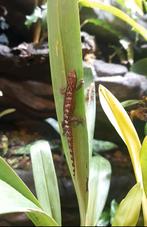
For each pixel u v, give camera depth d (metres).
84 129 0.18
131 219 0.17
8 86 0.28
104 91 0.17
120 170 0.31
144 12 0.29
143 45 0.33
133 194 0.16
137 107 0.24
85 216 0.20
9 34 0.31
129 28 0.33
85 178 0.19
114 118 0.17
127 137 0.17
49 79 0.28
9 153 0.29
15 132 0.31
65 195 0.29
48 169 0.21
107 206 0.30
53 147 0.31
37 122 0.32
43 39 0.27
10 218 0.28
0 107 0.30
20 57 0.26
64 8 0.17
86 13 0.31
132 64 0.31
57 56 0.18
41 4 0.29
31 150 0.22
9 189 0.16
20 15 0.30
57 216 0.20
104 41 0.34
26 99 0.29
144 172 0.17
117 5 0.31
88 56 0.29
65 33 0.17
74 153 0.19
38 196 0.20
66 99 0.18
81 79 0.18
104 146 0.32
